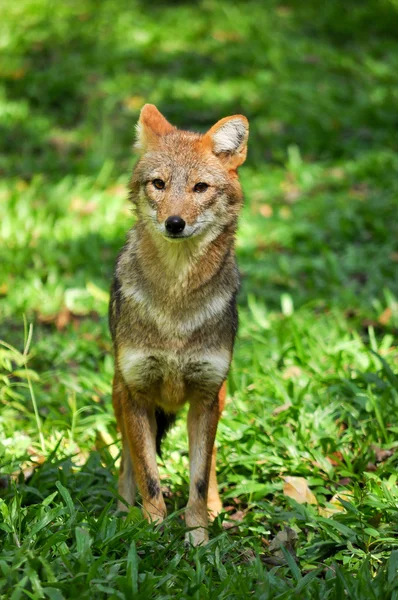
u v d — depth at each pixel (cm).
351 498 891
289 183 1955
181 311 853
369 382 1084
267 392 1106
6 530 751
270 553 808
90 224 1719
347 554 801
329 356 1167
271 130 2188
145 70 2569
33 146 2109
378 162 1972
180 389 882
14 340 1306
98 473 941
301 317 1341
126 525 793
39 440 1031
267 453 982
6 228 1653
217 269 869
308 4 3080
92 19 2864
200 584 698
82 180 1884
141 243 874
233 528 871
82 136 2167
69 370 1235
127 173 1970
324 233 1709
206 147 884
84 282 1502
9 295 1445
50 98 2356
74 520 772
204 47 2711
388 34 2908
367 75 2514
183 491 945
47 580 684
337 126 2181
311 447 995
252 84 2442
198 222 846
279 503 920
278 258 1612
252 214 1797
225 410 1078
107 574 702
